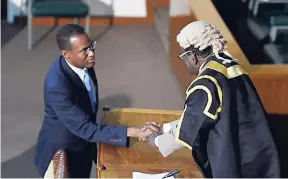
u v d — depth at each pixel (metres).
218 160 7.82
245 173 8.07
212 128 7.86
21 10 20.28
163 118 9.69
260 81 11.68
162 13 19.83
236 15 17.62
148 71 17.67
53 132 9.48
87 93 9.34
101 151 8.80
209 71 7.91
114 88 16.72
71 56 8.97
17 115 15.34
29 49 18.78
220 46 8.05
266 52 15.65
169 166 8.48
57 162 9.13
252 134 7.99
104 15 20.55
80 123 8.98
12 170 13.20
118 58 18.41
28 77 17.20
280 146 11.06
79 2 19.02
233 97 7.87
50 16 19.09
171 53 17.53
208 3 14.46
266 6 17.91
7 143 14.20
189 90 7.91
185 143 7.86
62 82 9.02
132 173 8.30
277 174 8.05
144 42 19.48
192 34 7.99
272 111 11.94
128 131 8.83
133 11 20.64
